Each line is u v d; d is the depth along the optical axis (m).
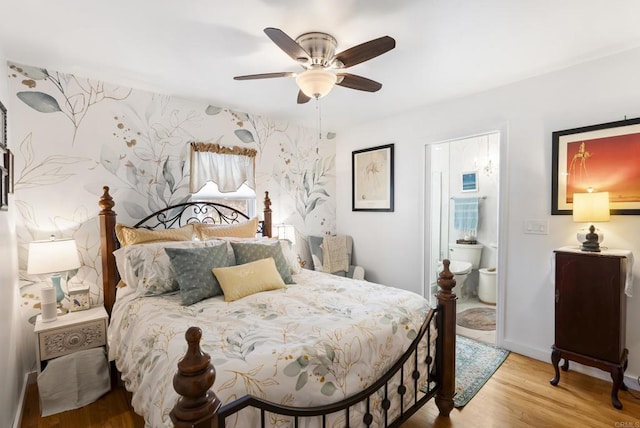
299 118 3.63
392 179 3.61
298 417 1.20
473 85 2.69
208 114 3.11
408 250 3.50
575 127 2.33
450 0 1.54
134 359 1.51
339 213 4.28
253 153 3.38
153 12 1.62
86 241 2.47
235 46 1.98
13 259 2.02
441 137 3.14
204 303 1.92
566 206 2.38
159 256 2.18
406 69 2.37
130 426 1.82
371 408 1.48
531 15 1.67
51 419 1.88
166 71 2.35
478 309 3.87
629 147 2.10
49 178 2.33
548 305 2.51
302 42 1.86
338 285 2.32
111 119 2.58
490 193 4.22
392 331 1.62
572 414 1.89
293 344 1.32
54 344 2.02
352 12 1.64
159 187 2.83
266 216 3.40
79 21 1.70
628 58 2.10
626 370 2.13
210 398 0.89
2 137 1.76
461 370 2.41
